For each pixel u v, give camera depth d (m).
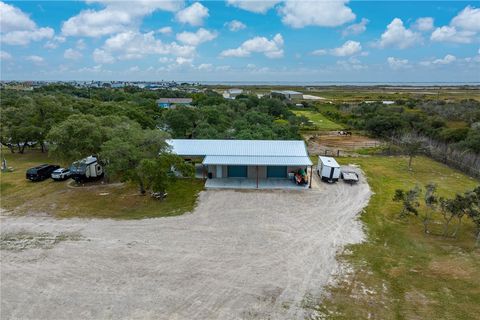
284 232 20.31
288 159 30.27
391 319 12.60
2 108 47.62
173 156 26.16
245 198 26.36
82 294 13.90
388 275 15.72
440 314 12.89
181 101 99.44
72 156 29.03
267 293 14.16
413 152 39.12
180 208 24.09
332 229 20.86
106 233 19.89
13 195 26.52
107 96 97.81
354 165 38.12
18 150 44.44
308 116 85.56
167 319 12.41
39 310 12.88
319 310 13.12
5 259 16.75
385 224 21.78
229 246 18.39
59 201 25.25
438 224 21.81
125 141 26.47
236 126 49.66
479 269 16.22
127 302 13.39
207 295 13.94
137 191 27.59
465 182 31.83
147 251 17.69
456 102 90.31
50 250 17.70
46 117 41.53
